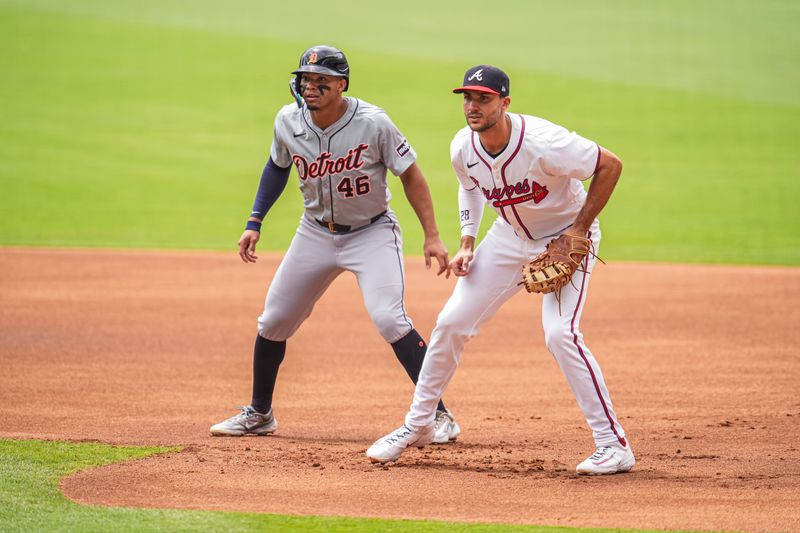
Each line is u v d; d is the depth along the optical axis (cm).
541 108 9556
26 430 2122
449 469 1847
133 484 1706
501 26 13800
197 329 3384
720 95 10188
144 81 10344
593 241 1852
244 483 1731
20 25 12531
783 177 7262
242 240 2158
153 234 5534
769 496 1655
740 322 3547
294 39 12588
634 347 3159
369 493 1680
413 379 2069
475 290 1883
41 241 5238
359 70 10988
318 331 3409
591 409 1797
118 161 7544
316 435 2158
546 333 1805
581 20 14250
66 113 9025
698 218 6094
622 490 1698
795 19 14238
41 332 3281
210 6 14750
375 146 1992
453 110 9462
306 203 2097
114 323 3456
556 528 1478
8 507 1550
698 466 1859
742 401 2455
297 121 2025
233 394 2539
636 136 8594
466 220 1950
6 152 7644
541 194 1794
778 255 5097
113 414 2309
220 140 8350
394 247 2091
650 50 12381
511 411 2389
